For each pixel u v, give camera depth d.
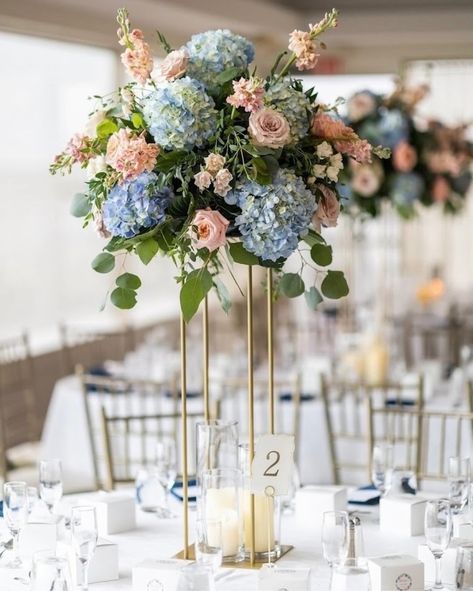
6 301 7.81
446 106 11.41
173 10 7.62
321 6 9.02
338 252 10.23
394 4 8.93
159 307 10.20
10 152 7.85
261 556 2.84
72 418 5.75
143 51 2.70
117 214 2.64
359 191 6.01
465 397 5.56
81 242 8.68
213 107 2.65
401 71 9.84
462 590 2.38
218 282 2.88
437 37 9.06
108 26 7.68
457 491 3.06
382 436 5.32
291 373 6.15
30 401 6.58
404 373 6.00
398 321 8.45
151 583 2.58
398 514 3.12
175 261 2.79
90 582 2.71
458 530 2.91
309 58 2.76
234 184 2.64
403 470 3.31
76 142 2.74
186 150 2.64
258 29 8.59
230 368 6.07
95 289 8.89
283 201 2.61
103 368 6.39
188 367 6.07
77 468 5.71
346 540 2.43
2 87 7.76
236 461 2.92
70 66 8.36
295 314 9.75
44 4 7.12
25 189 8.01
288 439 2.76
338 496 3.24
